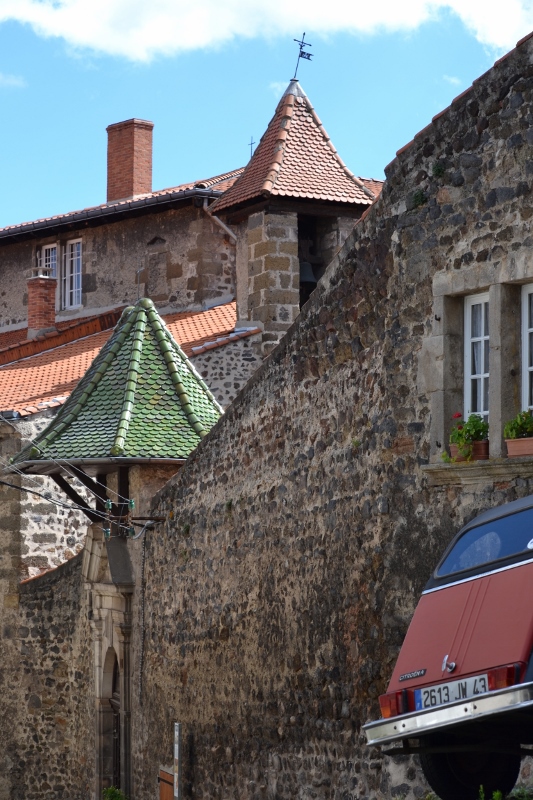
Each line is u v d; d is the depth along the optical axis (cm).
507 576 957
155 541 2002
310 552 1568
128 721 2072
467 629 966
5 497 2505
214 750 1781
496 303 1264
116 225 3303
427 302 1353
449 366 1325
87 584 2200
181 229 3133
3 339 3469
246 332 2627
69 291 3459
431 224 1352
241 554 1741
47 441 2044
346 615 1479
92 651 2217
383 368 1422
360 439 1470
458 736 1051
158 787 1938
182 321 2942
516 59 1262
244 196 2652
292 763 1584
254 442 1723
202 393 2123
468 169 1310
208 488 1844
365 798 1427
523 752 1020
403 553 1372
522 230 1247
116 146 3556
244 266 2712
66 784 2292
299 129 2766
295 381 1623
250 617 1708
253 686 1689
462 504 1291
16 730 2394
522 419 1223
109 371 2142
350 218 2702
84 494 2570
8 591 2448
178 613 1914
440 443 1322
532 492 1212
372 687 1419
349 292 1498
